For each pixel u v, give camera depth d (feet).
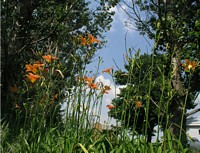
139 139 15.89
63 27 38.86
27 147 16.69
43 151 16.63
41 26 41.27
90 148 14.97
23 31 39.42
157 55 36.55
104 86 17.81
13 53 36.29
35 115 17.92
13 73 35.22
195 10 40.83
